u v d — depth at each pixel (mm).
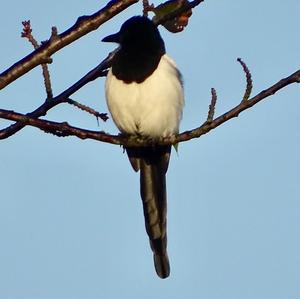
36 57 7020
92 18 6898
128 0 6863
